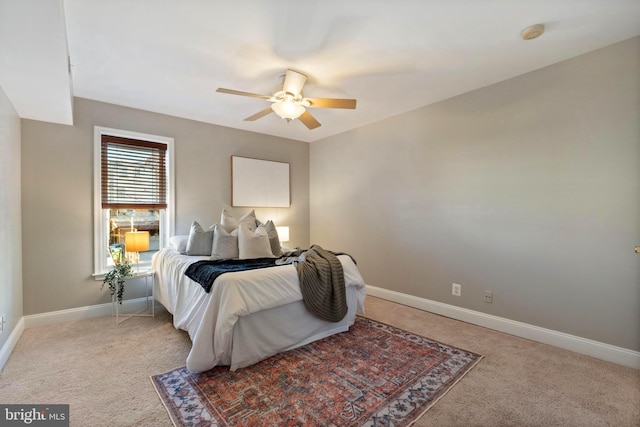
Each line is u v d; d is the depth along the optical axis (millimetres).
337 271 2668
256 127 4195
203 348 2014
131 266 3301
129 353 2344
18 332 2592
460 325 2963
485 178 2904
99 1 1681
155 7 1742
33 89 2182
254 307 2139
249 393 1841
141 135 3439
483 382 1965
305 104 2611
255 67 2486
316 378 2008
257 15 1828
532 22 1930
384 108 3477
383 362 2221
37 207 2869
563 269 2445
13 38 1543
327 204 4730
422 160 3439
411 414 1660
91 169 3145
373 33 2029
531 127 2598
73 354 2318
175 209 3678
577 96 2355
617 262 2205
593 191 2295
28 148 2824
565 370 2107
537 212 2576
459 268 3119
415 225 3521
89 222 3135
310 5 1745
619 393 1844
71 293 3043
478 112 2943
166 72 2562
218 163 4051
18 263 2637
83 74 2588
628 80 2139
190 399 1779
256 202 4402
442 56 2342
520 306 2688
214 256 2961
